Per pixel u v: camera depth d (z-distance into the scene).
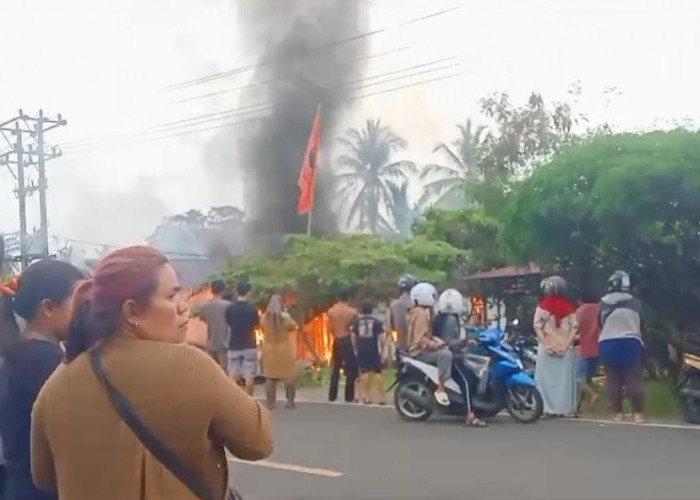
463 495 8.08
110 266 2.70
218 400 2.57
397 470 9.24
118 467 2.54
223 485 2.67
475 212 26.45
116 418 2.55
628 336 12.10
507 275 21.31
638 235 14.80
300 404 14.99
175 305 2.74
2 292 3.58
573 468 9.05
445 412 12.12
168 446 2.54
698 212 14.61
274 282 23.41
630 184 14.45
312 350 18.61
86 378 2.62
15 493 3.36
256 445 2.65
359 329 14.89
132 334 2.68
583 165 15.41
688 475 8.62
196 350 2.66
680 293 15.80
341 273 23.19
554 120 31.16
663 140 14.98
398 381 12.55
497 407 11.91
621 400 12.34
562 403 12.48
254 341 14.13
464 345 12.08
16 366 3.37
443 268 25.12
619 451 9.85
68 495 2.63
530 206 15.91
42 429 2.73
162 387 2.56
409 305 13.95
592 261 16.34
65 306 3.45
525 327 19.78
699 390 11.72
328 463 9.72
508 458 9.66
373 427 12.02
